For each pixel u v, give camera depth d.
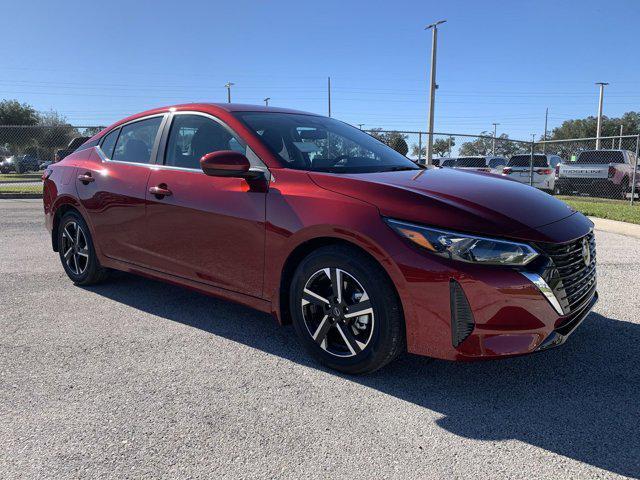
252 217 3.19
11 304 4.25
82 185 4.45
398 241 2.64
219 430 2.42
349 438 2.36
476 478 2.08
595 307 4.22
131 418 2.52
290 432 2.41
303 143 3.57
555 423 2.49
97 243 4.38
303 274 3.03
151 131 4.11
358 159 3.66
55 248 4.98
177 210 3.62
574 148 18.03
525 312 2.53
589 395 2.76
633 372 3.03
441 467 2.15
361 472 2.12
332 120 4.38
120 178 4.11
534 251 2.56
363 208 2.79
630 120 78.88
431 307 2.59
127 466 2.15
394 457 2.22
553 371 3.05
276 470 2.13
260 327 3.76
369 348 2.81
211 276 3.51
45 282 4.91
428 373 3.02
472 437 2.37
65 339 3.51
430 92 25.31
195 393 2.77
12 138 21.36
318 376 2.98
